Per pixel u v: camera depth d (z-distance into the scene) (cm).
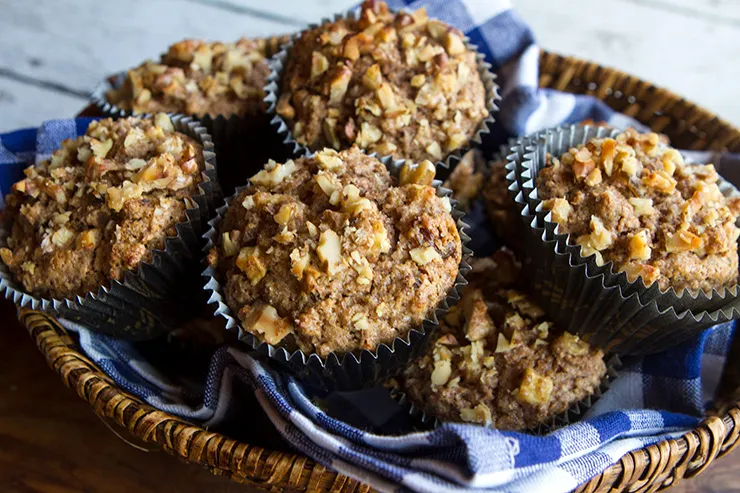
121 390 29
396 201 29
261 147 37
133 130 31
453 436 26
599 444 27
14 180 33
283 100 34
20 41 48
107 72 47
